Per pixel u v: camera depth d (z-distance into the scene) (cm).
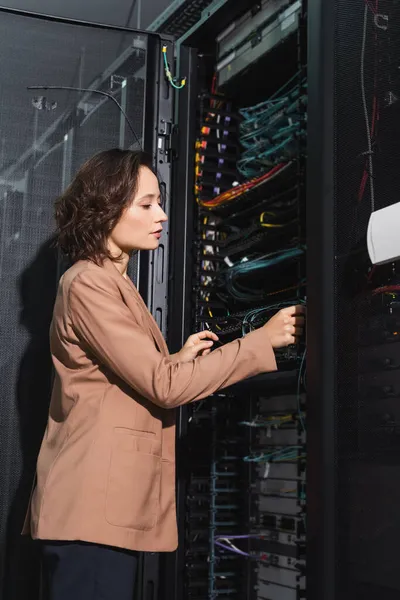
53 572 125
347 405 136
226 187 223
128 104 203
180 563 201
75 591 124
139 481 127
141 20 308
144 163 148
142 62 206
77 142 196
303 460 199
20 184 190
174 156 213
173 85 212
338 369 138
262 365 135
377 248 130
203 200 220
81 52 200
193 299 211
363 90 147
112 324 127
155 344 139
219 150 223
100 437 127
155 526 130
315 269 145
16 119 192
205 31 219
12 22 196
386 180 141
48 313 187
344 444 136
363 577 130
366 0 150
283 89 215
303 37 184
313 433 140
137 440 130
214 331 208
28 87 194
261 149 214
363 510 132
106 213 140
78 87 199
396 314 133
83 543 124
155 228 145
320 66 150
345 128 147
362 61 149
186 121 217
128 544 124
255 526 216
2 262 186
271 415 214
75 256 144
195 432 213
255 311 190
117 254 146
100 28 203
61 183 193
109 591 125
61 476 126
